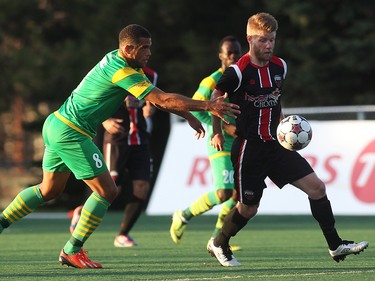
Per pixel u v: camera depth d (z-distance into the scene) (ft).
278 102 67.31
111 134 95.61
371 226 130.21
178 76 213.87
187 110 62.44
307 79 204.64
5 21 231.30
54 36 238.48
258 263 73.31
